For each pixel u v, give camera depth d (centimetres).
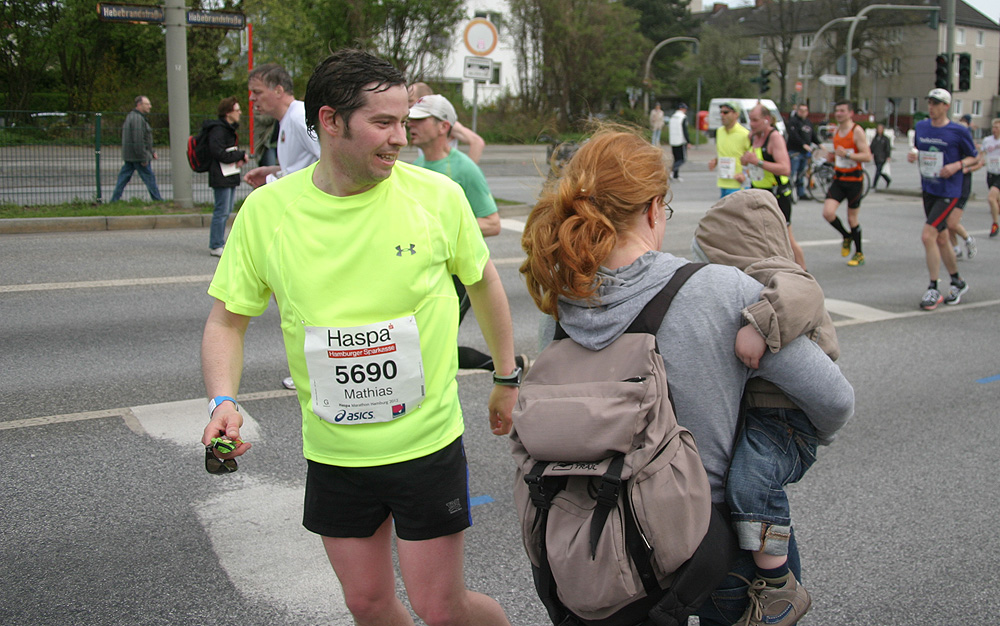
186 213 1279
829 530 397
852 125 1067
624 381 190
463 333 726
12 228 1138
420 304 225
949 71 1969
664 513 179
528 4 3656
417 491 224
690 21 7094
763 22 8650
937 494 439
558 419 186
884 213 1670
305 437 230
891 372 651
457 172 493
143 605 321
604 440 181
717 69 6594
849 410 206
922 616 329
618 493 179
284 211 223
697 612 226
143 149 1335
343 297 219
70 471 434
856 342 734
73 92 3156
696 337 195
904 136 7100
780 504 207
